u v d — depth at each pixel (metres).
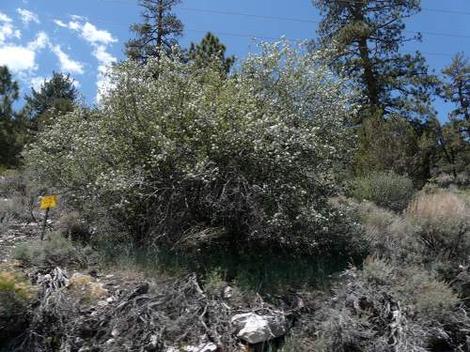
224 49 19.62
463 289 7.05
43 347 5.14
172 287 5.99
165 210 7.32
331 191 8.30
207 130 7.36
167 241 7.22
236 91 8.56
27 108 28.42
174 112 7.61
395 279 6.62
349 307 6.11
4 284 5.25
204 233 6.96
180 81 7.96
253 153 7.14
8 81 24.19
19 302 5.23
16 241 7.90
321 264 7.19
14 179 11.96
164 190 7.33
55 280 5.96
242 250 7.35
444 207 9.57
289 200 7.15
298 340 5.59
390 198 11.98
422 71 26.70
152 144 7.64
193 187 7.31
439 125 28.38
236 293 6.05
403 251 7.68
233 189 7.06
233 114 7.51
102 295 5.81
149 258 6.67
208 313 5.71
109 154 8.06
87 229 8.23
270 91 9.06
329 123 9.09
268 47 9.38
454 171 31.25
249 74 9.27
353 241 7.87
